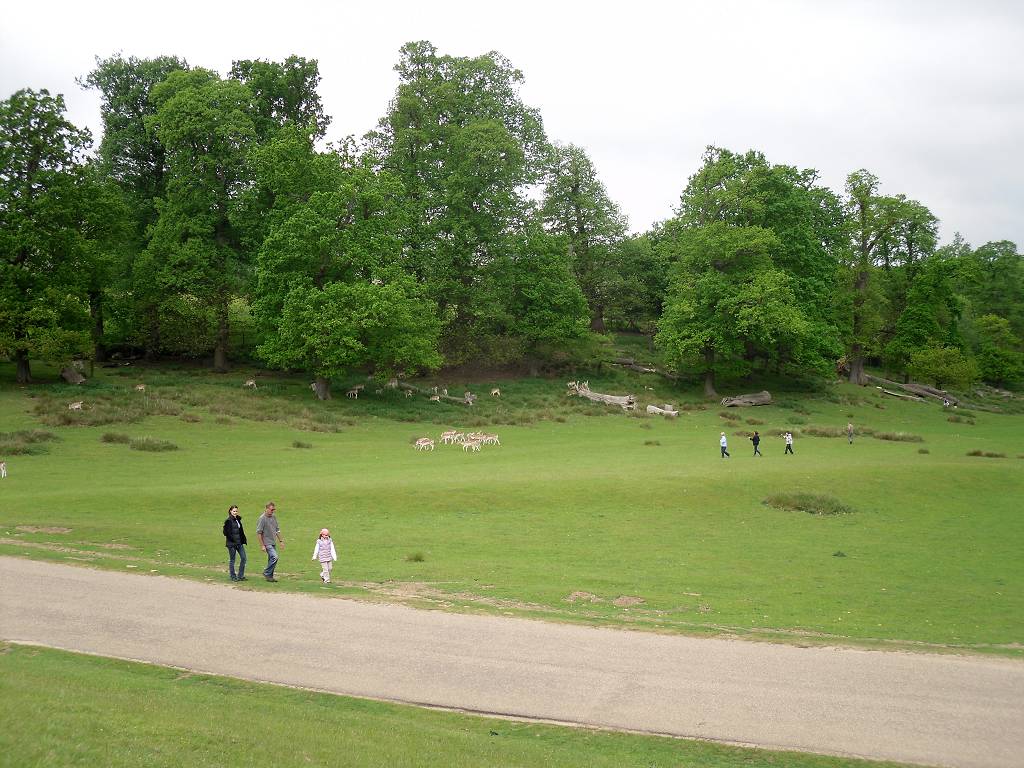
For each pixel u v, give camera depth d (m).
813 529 35.00
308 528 30.97
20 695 11.98
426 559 26.97
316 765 10.48
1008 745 12.46
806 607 22.91
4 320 56.41
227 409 59.56
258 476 40.06
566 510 35.47
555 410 75.06
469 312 85.19
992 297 129.62
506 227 89.00
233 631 17.19
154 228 70.81
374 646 16.58
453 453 51.44
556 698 14.06
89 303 67.88
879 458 51.94
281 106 81.44
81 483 36.47
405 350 68.12
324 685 14.23
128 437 48.09
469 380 85.94
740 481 41.19
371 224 70.69
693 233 87.12
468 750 11.42
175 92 73.44
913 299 99.31
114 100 77.12
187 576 22.30
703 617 21.09
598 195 98.44
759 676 15.53
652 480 40.31
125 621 17.47
